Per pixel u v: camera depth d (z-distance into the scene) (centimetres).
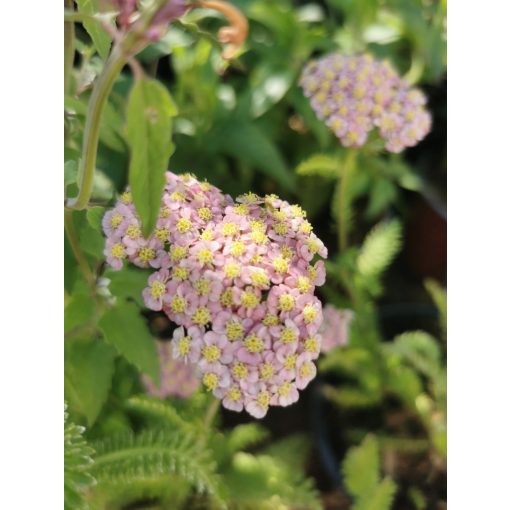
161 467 20
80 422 23
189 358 16
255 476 23
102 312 20
